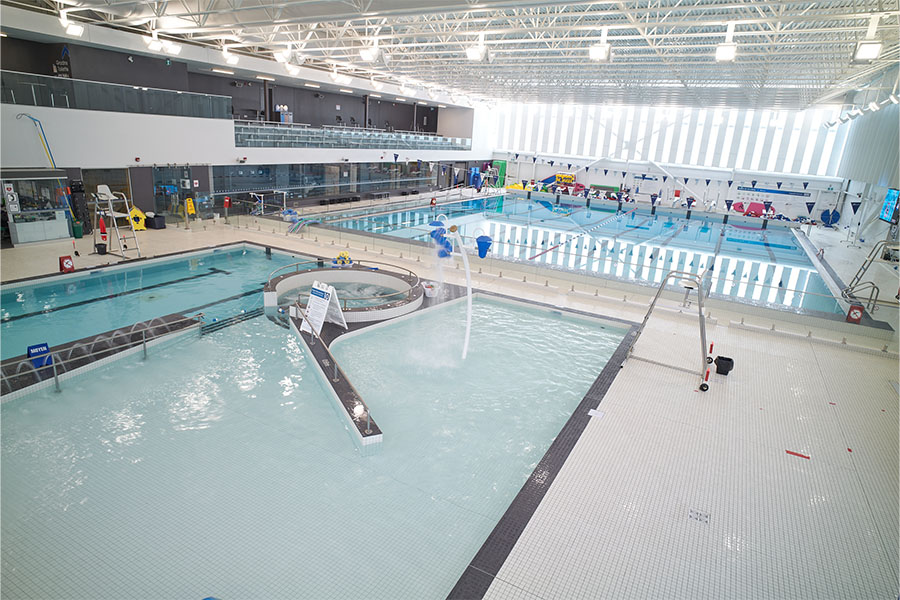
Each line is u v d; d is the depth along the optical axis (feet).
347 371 24.63
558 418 21.47
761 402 22.76
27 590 12.38
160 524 14.70
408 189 93.61
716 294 37.14
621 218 83.30
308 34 52.65
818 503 16.15
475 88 87.92
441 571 13.55
